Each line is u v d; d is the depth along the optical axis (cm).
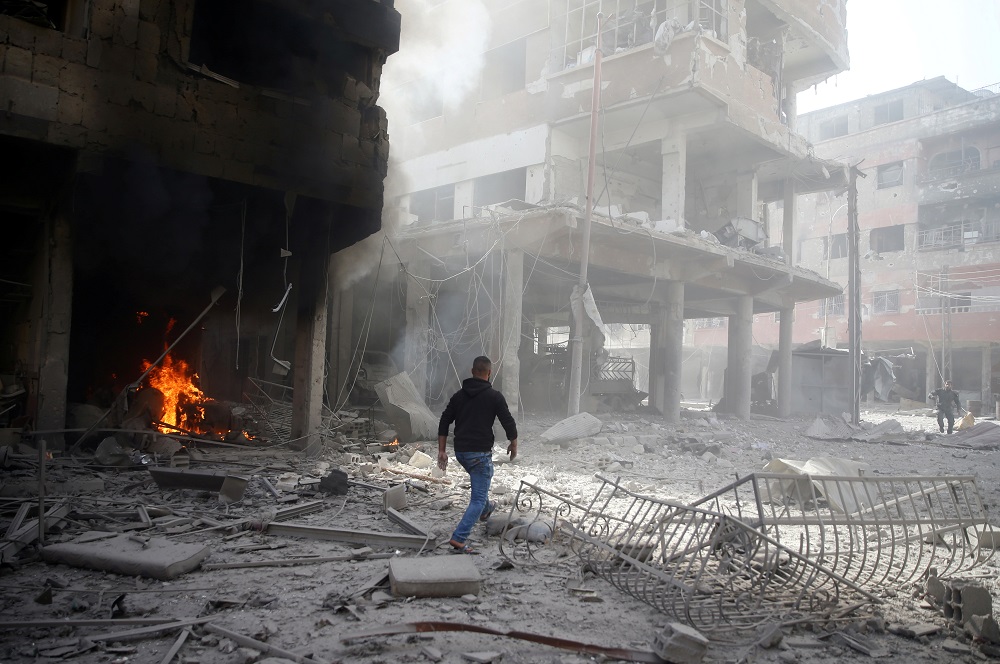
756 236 2300
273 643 367
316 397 1195
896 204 4025
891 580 520
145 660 345
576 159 2162
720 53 1906
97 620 385
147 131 929
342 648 362
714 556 508
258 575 492
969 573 560
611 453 1337
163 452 1038
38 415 970
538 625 408
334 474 801
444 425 607
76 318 1396
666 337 2100
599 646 364
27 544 533
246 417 1348
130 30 920
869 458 1515
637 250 1895
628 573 490
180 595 443
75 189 975
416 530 614
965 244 3709
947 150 3919
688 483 1032
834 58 2650
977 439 1828
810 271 2477
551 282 2230
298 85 1123
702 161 2438
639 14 1953
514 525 637
